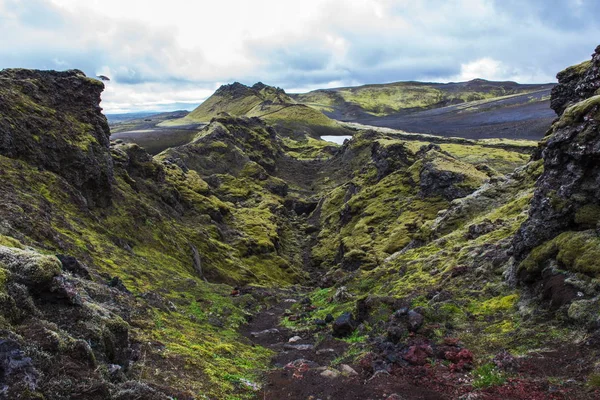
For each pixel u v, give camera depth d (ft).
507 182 192.85
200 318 100.53
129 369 43.47
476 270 93.56
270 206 595.88
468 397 44.21
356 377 55.06
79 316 39.50
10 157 147.64
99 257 113.50
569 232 72.13
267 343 94.02
